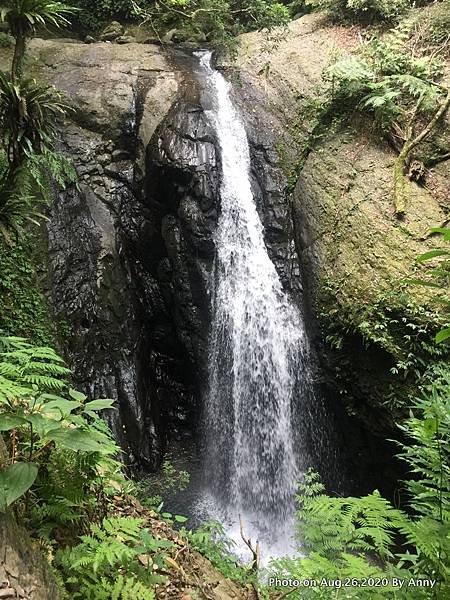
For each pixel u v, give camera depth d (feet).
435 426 5.76
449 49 23.89
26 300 18.25
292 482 21.58
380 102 21.24
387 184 20.59
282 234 23.48
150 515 10.38
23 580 5.28
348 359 19.19
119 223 23.85
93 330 21.02
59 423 6.11
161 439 23.52
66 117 24.39
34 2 12.41
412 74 22.95
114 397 20.93
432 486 7.79
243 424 22.79
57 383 8.04
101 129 24.59
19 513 6.61
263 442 22.31
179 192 23.00
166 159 22.93
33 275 18.88
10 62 25.90
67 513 7.02
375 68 23.54
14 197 13.35
